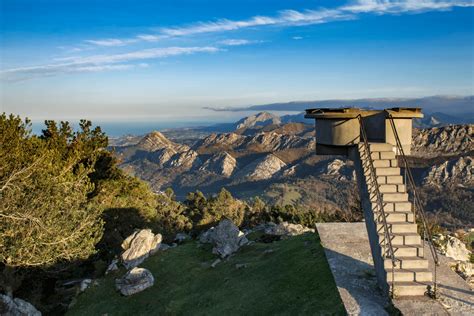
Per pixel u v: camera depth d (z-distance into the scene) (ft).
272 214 204.54
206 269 58.23
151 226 111.55
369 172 37.65
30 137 78.43
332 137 40.96
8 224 60.90
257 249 60.49
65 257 67.26
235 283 48.70
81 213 72.38
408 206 36.01
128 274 59.31
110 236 98.58
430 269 38.40
